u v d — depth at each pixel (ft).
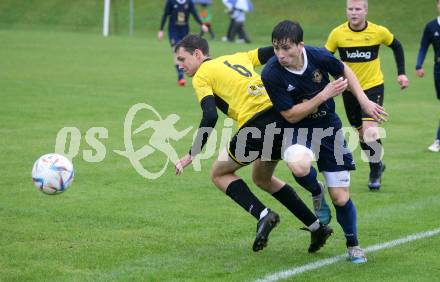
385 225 61.46
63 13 327.06
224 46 242.78
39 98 133.08
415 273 48.88
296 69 49.47
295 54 48.11
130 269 49.98
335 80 48.60
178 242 56.59
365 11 79.41
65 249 54.39
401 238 57.52
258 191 74.02
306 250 54.80
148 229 60.13
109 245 55.57
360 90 50.70
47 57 203.82
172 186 75.82
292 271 49.47
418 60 98.78
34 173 54.90
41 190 54.90
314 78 49.90
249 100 52.80
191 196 71.67
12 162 84.89
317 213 56.08
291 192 53.62
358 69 80.53
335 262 51.62
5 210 65.46
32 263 51.08
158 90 147.95
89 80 160.15
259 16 304.91
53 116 115.34
